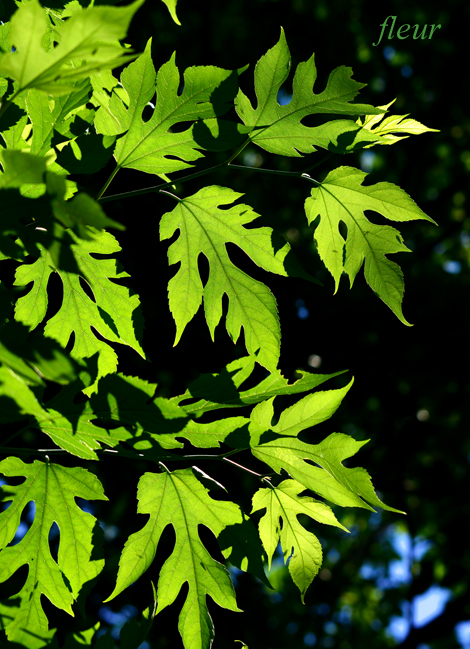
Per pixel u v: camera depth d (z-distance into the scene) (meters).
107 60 1.29
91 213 1.25
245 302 1.51
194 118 1.46
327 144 1.49
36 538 1.44
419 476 4.89
